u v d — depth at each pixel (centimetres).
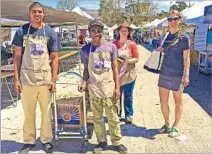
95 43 447
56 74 472
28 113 472
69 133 497
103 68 447
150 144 501
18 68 462
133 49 573
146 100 805
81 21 1474
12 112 697
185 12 1619
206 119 633
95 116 466
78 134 498
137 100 807
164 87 522
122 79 581
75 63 1432
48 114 476
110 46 450
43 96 468
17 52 457
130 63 577
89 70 454
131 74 582
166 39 512
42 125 478
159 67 525
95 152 464
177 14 497
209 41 1277
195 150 477
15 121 630
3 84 909
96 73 449
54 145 493
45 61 459
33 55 454
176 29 502
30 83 460
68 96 547
